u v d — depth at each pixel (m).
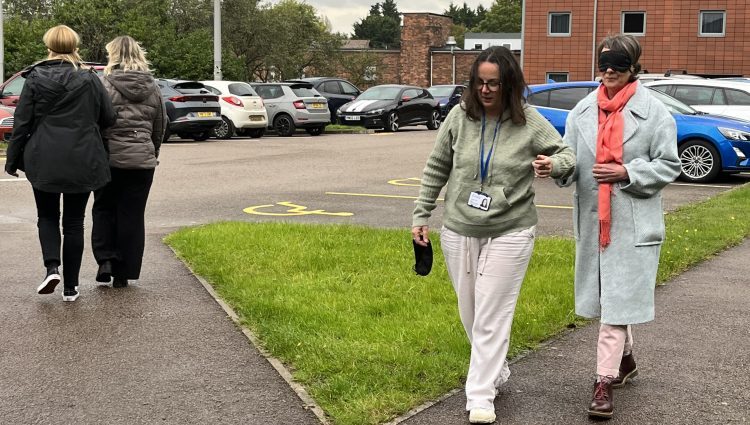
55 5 35.38
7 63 30.55
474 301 4.09
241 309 5.75
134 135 6.30
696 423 3.96
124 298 6.17
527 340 5.14
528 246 3.96
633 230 4.03
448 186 4.09
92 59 34.28
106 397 4.28
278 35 45.06
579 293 4.21
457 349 4.79
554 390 4.38
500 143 3.92
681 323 5.60
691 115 14.58
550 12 43.50
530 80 44.12
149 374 4.60
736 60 41.06
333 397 4.15
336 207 10.75
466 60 60.66
